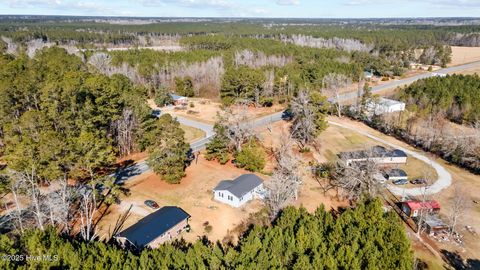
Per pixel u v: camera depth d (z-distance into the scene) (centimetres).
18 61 7731
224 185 4788
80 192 4228
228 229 4169
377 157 5294
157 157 5022
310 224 3438
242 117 6988
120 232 3878
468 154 6034
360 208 3797
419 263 3734
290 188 4512
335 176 5306
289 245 3155
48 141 4000
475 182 5494
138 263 2975
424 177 5400
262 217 4300
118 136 5994
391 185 5341
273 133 7169
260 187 4947
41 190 4338
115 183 5091
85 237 3653
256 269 2861
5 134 5134
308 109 6569
